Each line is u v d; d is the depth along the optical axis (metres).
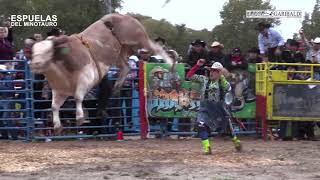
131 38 12.95
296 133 13.38
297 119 13.23
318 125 14.05
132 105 13.48
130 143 12.29
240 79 13.51
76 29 31.61
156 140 12.95
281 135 13.35
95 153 10.41
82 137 13.02
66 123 13.37
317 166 8.85
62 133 13.34
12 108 13.01
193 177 7.80
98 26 12.60
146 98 13.25
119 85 13.15
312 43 14.54
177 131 13.69
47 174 8.12
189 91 13.38
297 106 13.24
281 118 13.18
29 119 12.80
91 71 11.97
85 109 13.01
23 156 9.98
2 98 12.96
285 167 8.74
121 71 13.18
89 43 12.16
